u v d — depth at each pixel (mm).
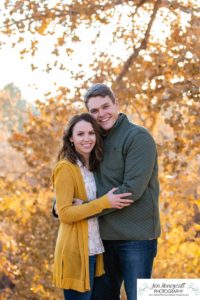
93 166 4422
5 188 9180
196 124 7195
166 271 9062
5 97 12883
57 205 4320
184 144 7637
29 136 8727
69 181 4320
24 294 9273
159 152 7723
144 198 4348
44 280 9102
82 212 4207
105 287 4652
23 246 9188
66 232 4367
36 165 9133
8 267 9195
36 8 7570
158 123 9133
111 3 7707
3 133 19344
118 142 4359
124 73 8086
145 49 8047
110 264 4559
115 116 4469
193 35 7141
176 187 8398
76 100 8148
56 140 8594
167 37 7680
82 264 4293
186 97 7312
